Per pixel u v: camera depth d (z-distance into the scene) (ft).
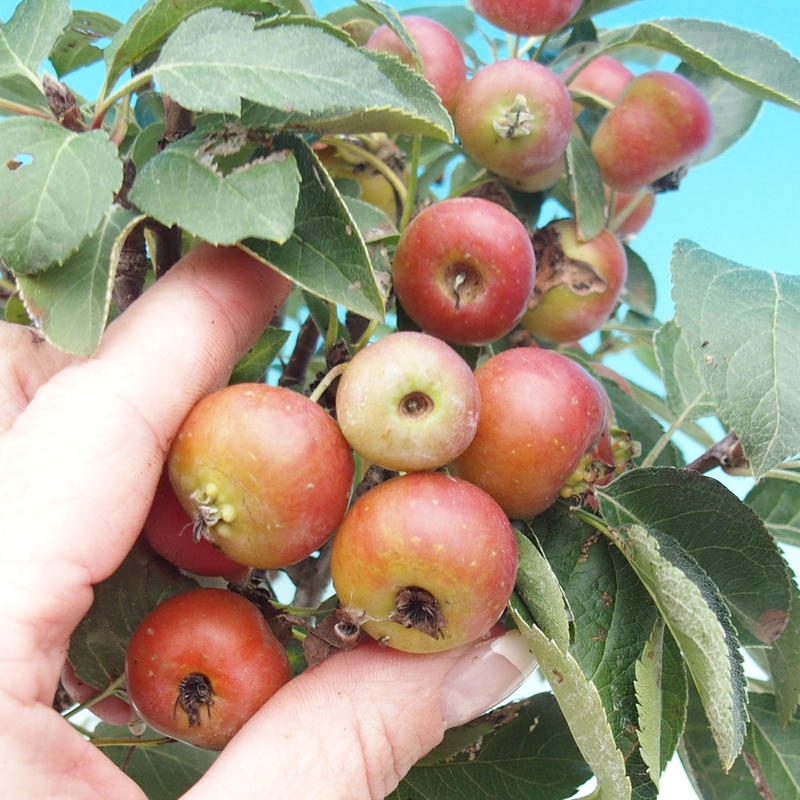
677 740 0.65
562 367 0.61
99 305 0.55
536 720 0.75
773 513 0.86
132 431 0.55
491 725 0.73
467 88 0.74
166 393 0.57
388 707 0.61
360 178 0.87
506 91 0.73
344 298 0.57
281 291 0.64
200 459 0.54
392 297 0.76
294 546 0.56
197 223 0.54
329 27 0.58
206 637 0.61
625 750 0.63
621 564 0.66
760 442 0.60
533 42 0.88
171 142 0.64
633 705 0.63
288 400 0.56
